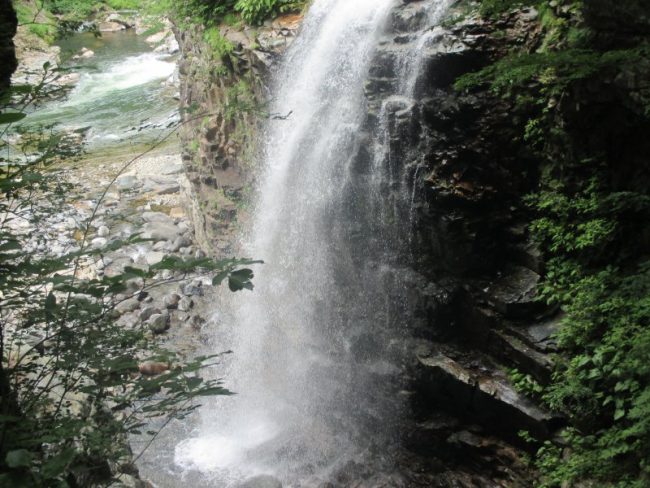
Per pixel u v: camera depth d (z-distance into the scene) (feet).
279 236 34.81
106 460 12.66
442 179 25.38
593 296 21.79
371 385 28.58
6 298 12.91
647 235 21.54
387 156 27.55
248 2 38.91
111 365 11.60
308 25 35.65
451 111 25.03
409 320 27.61
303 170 32.89
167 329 38.73
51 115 70.44
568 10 23.31
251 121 38.24
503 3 24.48
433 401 26.63
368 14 31.40
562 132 23.35
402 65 27.27
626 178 22.20
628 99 20.61
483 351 25.43
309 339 32.40
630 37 20.97
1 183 11.18
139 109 72.02
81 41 95.66
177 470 28.50
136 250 46.26
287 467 28.43
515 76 21.54
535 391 22.95
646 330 19.62
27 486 8.19
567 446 21.75
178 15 46.09
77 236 46.42
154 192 55.01
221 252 39.73
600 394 20.75
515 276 24.90
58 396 16.58
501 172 24.99
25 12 64.13
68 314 12.57
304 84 34.30
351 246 30.04
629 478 19.34
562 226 23.70
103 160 61.16
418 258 27.22
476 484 25.03
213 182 42.86
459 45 24.97
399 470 27.27
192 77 45.73
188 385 10.54
